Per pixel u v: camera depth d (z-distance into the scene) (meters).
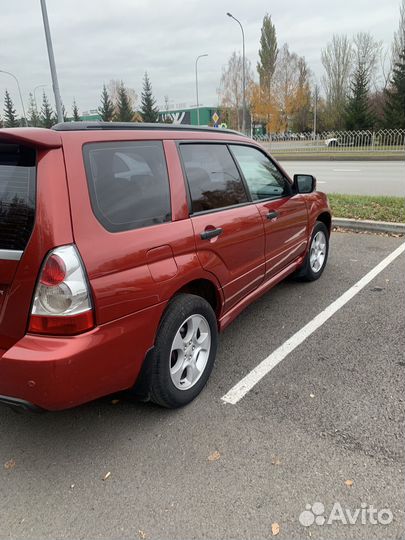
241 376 3.34
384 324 4.11
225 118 51.53
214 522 2.13
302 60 51.56
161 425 2.82
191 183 3.05
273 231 3.99
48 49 14.88
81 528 2.12
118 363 2.40
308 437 2.66
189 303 2.86
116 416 2.92
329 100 53.75
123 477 2.41
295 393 3.10
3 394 2.24
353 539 2.02
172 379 2.84
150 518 2.16
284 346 3.77
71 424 2.86
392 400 2.97
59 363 2.12
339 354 3.61
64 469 2.49
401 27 44.41
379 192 11.76
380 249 6.54
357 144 27.89
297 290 5.04
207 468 2.46
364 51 49.78
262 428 2.75
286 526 2.10
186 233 2.85
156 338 2.68
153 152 2.83
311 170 19.30
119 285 2.34
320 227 5.23
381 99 45.19
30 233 2.17
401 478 2.33
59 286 2.13
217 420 2.85
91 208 2.30
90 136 2.44
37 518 2.19
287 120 47.59
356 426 2.73
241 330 4.10
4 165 2.32
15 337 2.27
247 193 3.72
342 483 2.32
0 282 2.25
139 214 2.58
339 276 5.46
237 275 3.46
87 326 2.21
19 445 2.69
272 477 2.38
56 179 2.19
